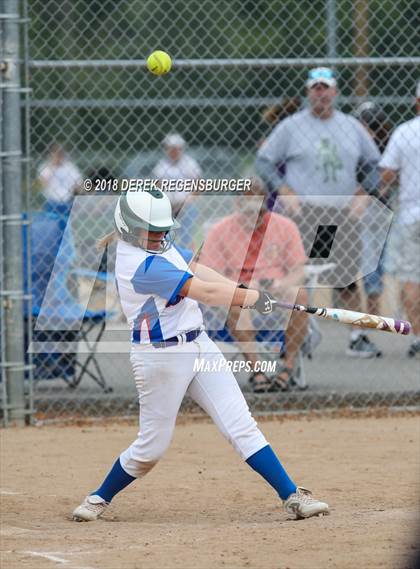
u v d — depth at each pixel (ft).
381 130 86.99
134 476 47.39
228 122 133.69
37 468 58.85
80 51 117.60
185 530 44.29
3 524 46.50
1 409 72.02
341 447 63.77
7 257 69.26
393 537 41.04
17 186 69.21
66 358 76.79
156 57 58.03
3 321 69.87
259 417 73.31
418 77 114.93
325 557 38.40
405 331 47.57
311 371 85.61
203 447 64.49
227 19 135.54
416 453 61.87
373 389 78.79
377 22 121.80
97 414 73.67
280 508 49.90
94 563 38.45
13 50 68.80
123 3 133.80
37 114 123.03
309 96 79.00
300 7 128.98
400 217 81.87
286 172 79.36
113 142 131.75
